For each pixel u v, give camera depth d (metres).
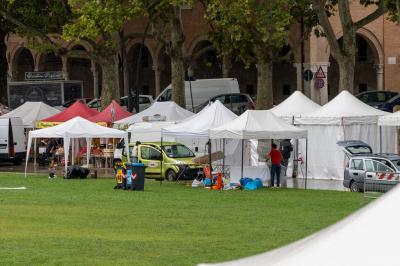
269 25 82.62
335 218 47.34
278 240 37.97
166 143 80.38
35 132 80.69
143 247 35.41
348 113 76.62
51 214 48.19
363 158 65.69
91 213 48.91
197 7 134.62
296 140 79.38
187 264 30.66
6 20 115.69
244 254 33.22
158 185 72.56
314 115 77.69
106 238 38.34
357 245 6.32
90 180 77.00
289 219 46.84
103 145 95.94
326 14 94.56
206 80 119.19
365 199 52.53
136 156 78.81
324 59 121.44
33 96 130.25
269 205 54.97
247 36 83.88
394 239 6.24
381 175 55.66
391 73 125.62
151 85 146.88
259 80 90.00
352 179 66.00
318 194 63.16
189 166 77.56
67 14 102.12
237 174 70.38
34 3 104.31
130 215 48.12
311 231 41.28
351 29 88.19
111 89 105.38
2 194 61.06
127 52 141.50
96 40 143.62
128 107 110.44
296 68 122.94
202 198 59.81
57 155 96.38
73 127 80.06
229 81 119.00
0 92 127.75
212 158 72.75
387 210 6.45
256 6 82.00
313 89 121.00
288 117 79.12
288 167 80.19
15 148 102.25
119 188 67.00
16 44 153.88
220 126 69.94
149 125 85.75
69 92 130.50
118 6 87.56
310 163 78.69
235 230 41.78
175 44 100.75
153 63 139.88
